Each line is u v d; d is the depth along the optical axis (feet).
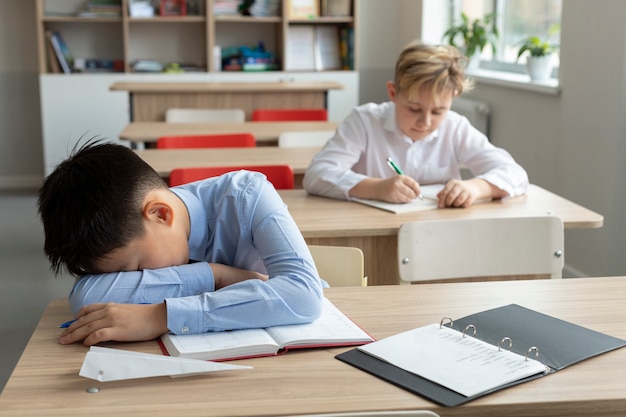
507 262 7.13
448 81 8.27
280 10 20.79
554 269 7.20
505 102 15.75
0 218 17.72
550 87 13.47
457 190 8.15
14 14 20.51
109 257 4.46
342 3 20.92
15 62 20.68
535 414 3.60
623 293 5.19
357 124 9.12
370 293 5.21
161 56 21.36
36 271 13.97
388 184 8.27
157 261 4.60
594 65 12.10
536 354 4.03
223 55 21.11
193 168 9.36
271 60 21.04
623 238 11.76
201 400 3.62
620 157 11.63
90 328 4.29
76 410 3.52
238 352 4.11
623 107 11.48
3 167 21.09
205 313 4.32
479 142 9.10
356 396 3.67
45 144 20.08
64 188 4.39
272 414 3.51
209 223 5.03
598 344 4.24
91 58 21.16
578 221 7.64
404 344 4.20
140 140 12.94
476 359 3.99
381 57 22.33
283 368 4.00
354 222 7.59
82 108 20.06
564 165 13.23
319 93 17.94
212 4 20.33
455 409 3.55
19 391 3.73
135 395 3.67
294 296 4.48
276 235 4.79
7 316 11.75
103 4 20.21
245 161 10.78
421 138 8.86
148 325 4.30
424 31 20.02
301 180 11.24
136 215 4.45
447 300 5.05
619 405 3.63
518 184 8.61
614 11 11.51
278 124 14.30
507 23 17.28
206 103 17.51
